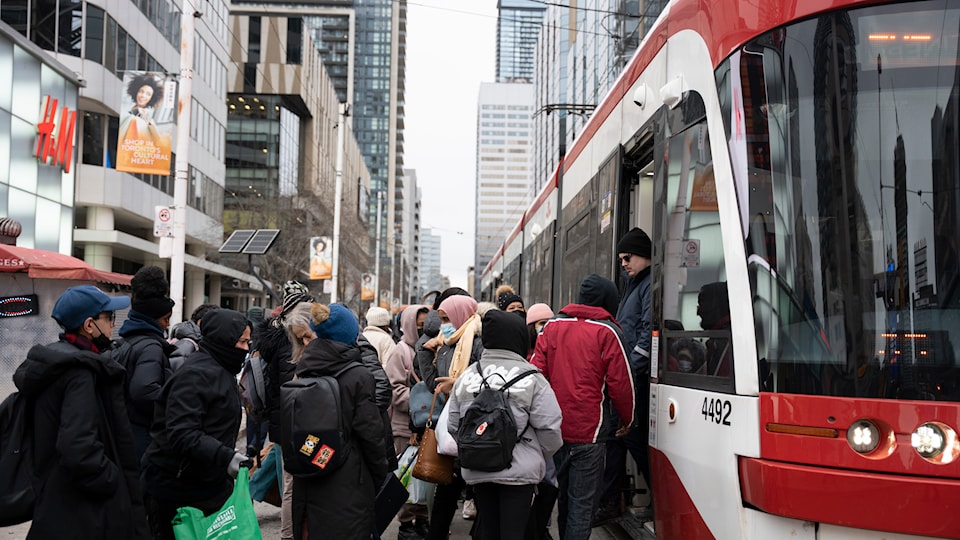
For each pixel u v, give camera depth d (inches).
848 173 152.0
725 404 161.5
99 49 1290.6
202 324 181.2
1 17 1211.9
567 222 401.7
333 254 1328.7
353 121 7539.4
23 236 899.4
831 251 150.9
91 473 141.8
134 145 531.2
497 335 189.9
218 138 1984.5
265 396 271.4
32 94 911.7
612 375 200.5
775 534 149.6
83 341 157.9
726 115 169.5
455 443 207.0
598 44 1919.3
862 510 139.9
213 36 1904.5
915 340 143.5
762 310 155.9
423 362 257.1
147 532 154.6
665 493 195.6
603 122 308.3
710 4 183.0
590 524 202.5
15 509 143.3
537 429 183.6
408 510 254.5
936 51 150.8
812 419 145.8
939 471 137.6
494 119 7642.7
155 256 1660.9
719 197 168.2
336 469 178.4
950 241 144.9
